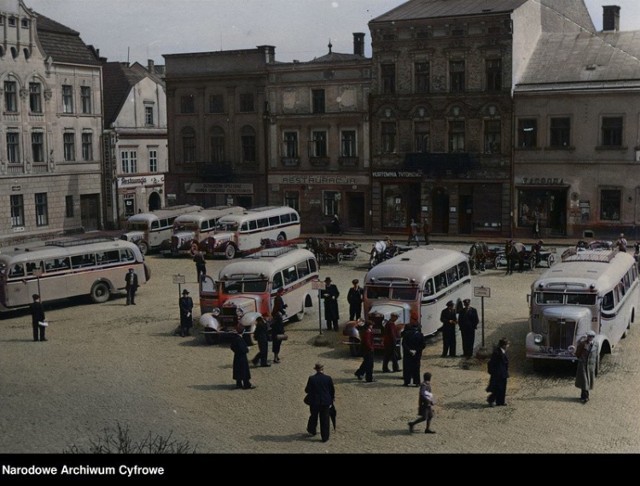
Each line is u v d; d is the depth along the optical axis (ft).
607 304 81.10
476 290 83.92
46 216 194.90
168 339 95.76
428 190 183.73
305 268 106.63
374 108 187.01
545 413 66.39
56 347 92.73
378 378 78.18
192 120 209.67
